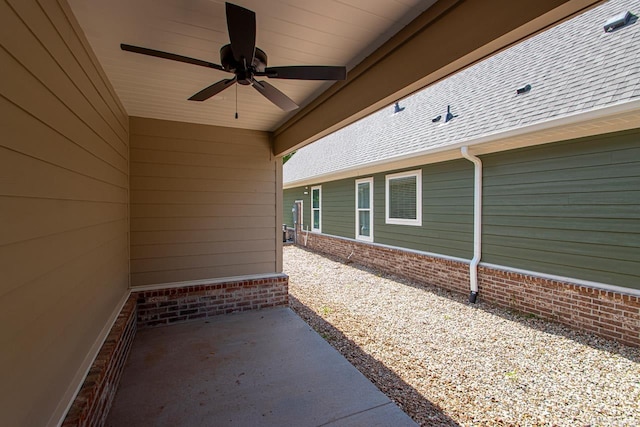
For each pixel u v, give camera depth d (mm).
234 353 3250
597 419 2303
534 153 4391
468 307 4805
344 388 2637
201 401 2438
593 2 1361
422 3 1932
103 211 2650
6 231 1154
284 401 2451
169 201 4242
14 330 1196
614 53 3965
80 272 1990
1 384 1098
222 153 4555
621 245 3561
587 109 3496
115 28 2127
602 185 3705
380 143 7793
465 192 5465
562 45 4992
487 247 5051
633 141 3461
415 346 3498
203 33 2225
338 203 9633
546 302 4207
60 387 1642
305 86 3178
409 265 6660
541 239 4316
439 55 1979
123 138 3688
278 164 4930
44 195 1490
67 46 1836
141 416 2254
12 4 1225
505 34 1615
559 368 3014
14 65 1233
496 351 3371
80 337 1981
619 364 3070
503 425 2230
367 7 1959
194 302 4223
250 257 4738
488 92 5672
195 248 4387
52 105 1604
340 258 9320
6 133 1167
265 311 4578
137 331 3814
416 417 2295
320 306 4922
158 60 2582
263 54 2158
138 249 4074
